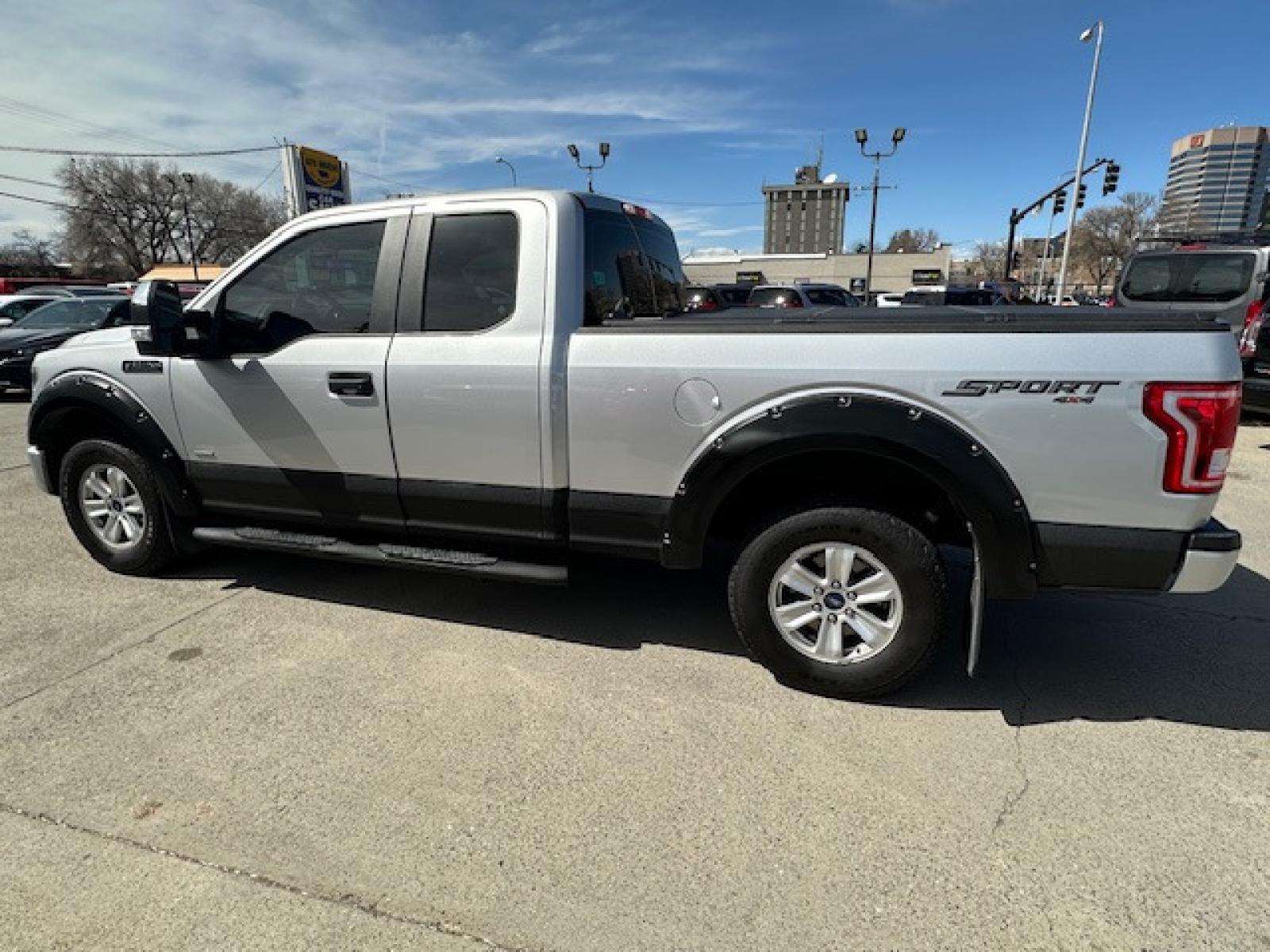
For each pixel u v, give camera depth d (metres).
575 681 3.10
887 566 2.81
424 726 2.78
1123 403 2.46
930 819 2.29
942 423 2.61
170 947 1.84
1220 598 3.92
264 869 2.10
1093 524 2.58
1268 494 5.95
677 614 3.73
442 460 3.27
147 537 4.04
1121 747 2.65
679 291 4.25
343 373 3.32
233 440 3.64
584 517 3.13
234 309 3.59
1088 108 25.09
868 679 2.88
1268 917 1.93
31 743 2.66
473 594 3.96
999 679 3.12
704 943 1.86
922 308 3.63
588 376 2.98
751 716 2.84
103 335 4.02
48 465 4.26
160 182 62.69
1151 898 1.99
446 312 3.22
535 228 3.10
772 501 3.17
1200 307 9.01
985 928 1.90
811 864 2.12
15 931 1.89
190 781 2.47
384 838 2.22
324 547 3.59
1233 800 2.37
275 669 3.18
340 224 3.39
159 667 3.19
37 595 3.95
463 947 1.85
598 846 2.19
